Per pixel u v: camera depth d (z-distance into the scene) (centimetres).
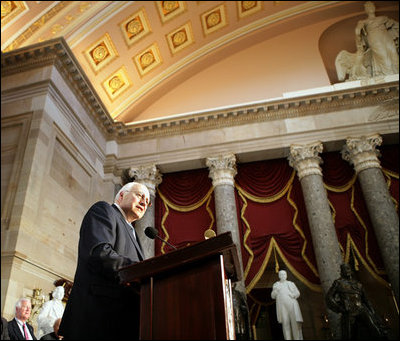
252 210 1202
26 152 876
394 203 1151
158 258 156
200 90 1437
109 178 1236
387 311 1234
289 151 1216
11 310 711
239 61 1463
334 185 1201
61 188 972
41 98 955
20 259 760
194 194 1255
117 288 167
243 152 1215
